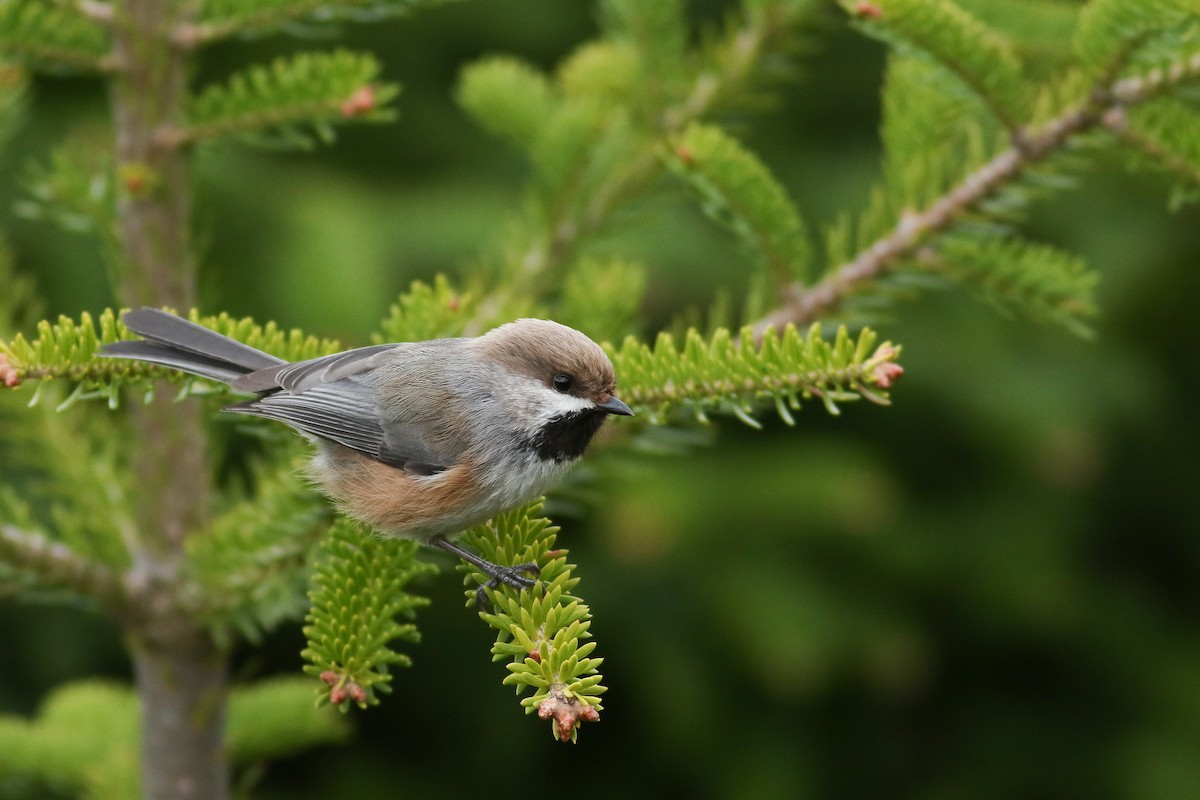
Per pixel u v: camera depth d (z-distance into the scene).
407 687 14.31
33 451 7.26
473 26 14.47
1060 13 7.77
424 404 7.18
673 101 8.34
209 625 6.81
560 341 7.13
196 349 6.43
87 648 13.47
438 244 12.98
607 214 8.20
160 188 7.03
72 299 12.74
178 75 7.00
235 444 13.16
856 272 7.24
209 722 7.05
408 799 14.31
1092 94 6.52
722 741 13.67
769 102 8.33
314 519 6.72
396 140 14.66
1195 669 14.12
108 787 7.57
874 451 14.02
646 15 8.16
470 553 7.03
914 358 13.68
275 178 13.38
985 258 7.12
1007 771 14.25
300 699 7.84
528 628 5.70
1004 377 13.56
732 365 6.43
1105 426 14.02
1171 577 15.59
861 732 14.44
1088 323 13.81
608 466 7.50
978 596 13.75
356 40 14.26
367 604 5.89
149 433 6.84
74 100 13.41
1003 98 6.64
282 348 7.24
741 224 7.12
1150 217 13.80
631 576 13.55
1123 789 13.78
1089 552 15.17
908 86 7.42
